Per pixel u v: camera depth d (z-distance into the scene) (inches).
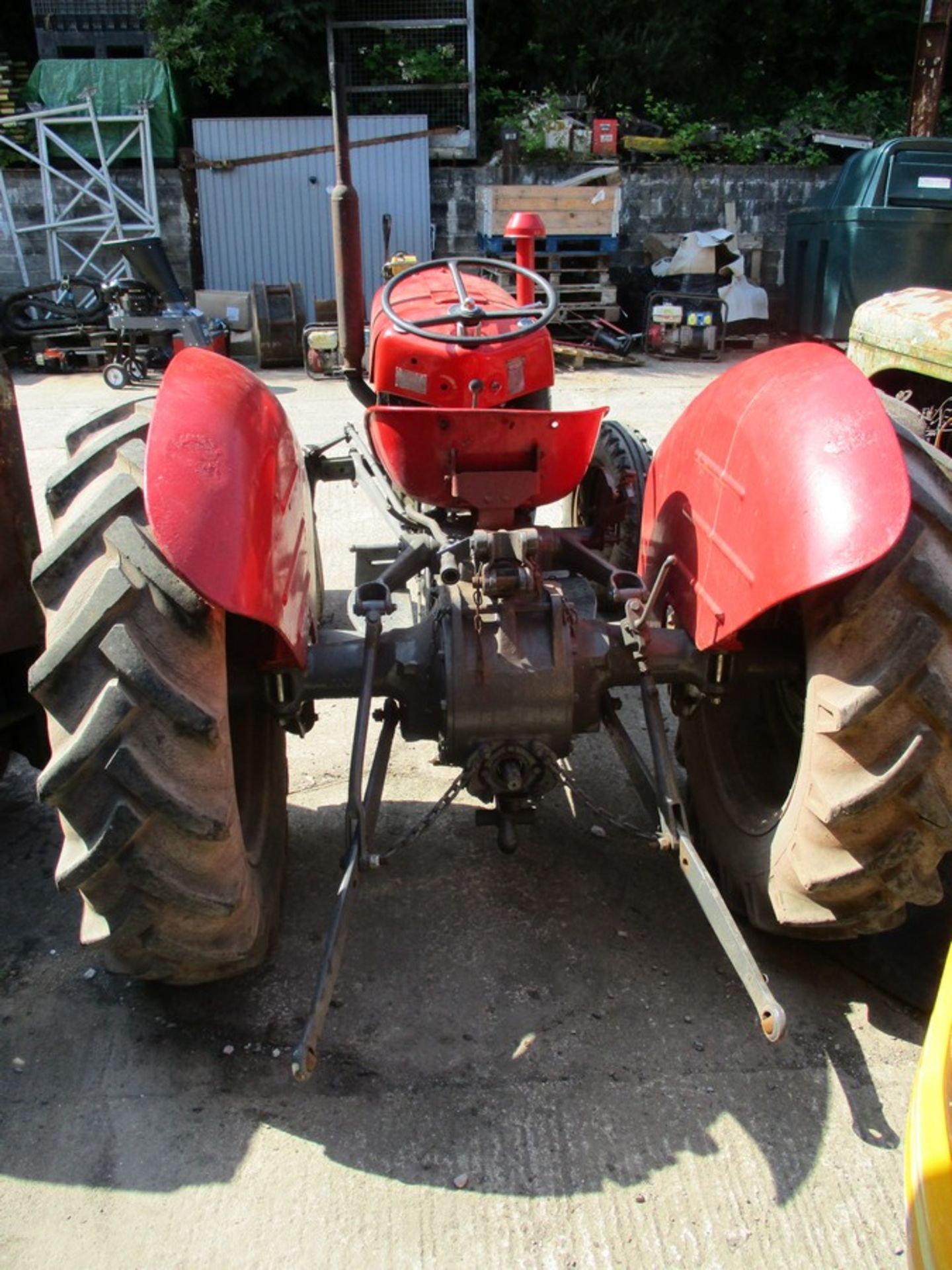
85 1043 91.0
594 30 740.0
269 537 83.2
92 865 75.2
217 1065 88.9
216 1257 73.4
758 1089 86.7
